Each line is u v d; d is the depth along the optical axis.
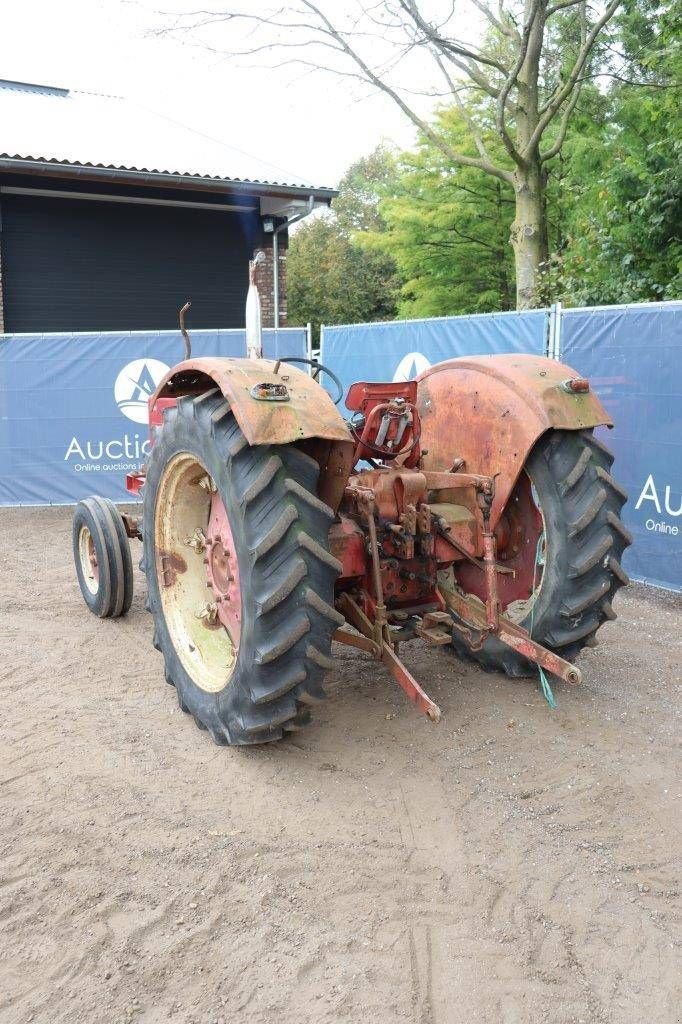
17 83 19.92
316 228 37.56
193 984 2.32
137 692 4.27
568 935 2.51
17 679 4.45
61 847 2.92
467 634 4.01
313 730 3.78
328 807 3.17
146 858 2.86
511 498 4.21
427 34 10.74
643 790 3.29
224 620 3.77
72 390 9.14
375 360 8.52
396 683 4.28
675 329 5.83
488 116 20.06
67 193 14.09
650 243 11.41
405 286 23.75
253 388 3.13
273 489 3.15
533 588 4.06
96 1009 2.24
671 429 5.94
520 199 12.17
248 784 3.34
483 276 22.89
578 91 12.55
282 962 2.40
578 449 3.80
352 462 3.50
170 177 13.52
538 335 6.89
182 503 3.97
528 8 10.64
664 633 5.22
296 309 34.84
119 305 15.19
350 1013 2.22
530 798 3.23
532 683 4.28
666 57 13.66
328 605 3.17
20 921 2.56
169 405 4.82
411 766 3.47
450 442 4.19
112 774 3.42
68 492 9.33
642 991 2.31
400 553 3.76
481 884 2.73
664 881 2.75
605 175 12.65
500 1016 2.22
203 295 15.77
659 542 6.14
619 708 4.02
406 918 2.58
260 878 2.76
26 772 3.44
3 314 14.16
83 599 5.92
